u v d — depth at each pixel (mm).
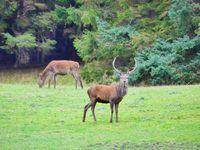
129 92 45812
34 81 77812
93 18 74375
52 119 37281
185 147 29344
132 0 75188
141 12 71938
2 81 78188
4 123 36344
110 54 68125
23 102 42531
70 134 32969
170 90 45688
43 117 37938
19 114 38969
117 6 76625
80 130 33875
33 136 32719
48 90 48219
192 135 31797
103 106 41062
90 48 68938
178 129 33281
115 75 62281
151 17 72562
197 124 34312
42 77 50719
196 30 63188
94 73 68188
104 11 76000
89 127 34531
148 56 62094
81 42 69688
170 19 67062
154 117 36781
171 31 66750
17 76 80625
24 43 80812
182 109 38594
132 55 67438
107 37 67125
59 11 84125
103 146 29781
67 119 37156
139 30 70125
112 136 32000
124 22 71812
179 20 63750
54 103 42344
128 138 31453
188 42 60875
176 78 59375
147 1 74250
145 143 30281
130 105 40531
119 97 34719
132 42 65312
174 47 61156
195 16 64062
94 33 69250
